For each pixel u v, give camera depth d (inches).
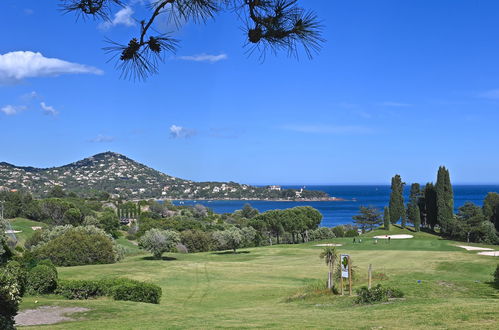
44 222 3973.9
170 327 657.0
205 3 164.2
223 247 3294.8
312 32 168.6
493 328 509.4
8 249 1616.6
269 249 3075.8
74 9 162.4
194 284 1552.7
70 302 954.1
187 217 4904.0
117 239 3944.4
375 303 854.5
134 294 1058.7
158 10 164.7
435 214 3688.5
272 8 168.1
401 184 4015.8
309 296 1059.9
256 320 724.0
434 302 788.0
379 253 2370.8
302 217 3823.8
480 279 1211.2
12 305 547.8
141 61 165.0
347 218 7657.5
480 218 3181.6
